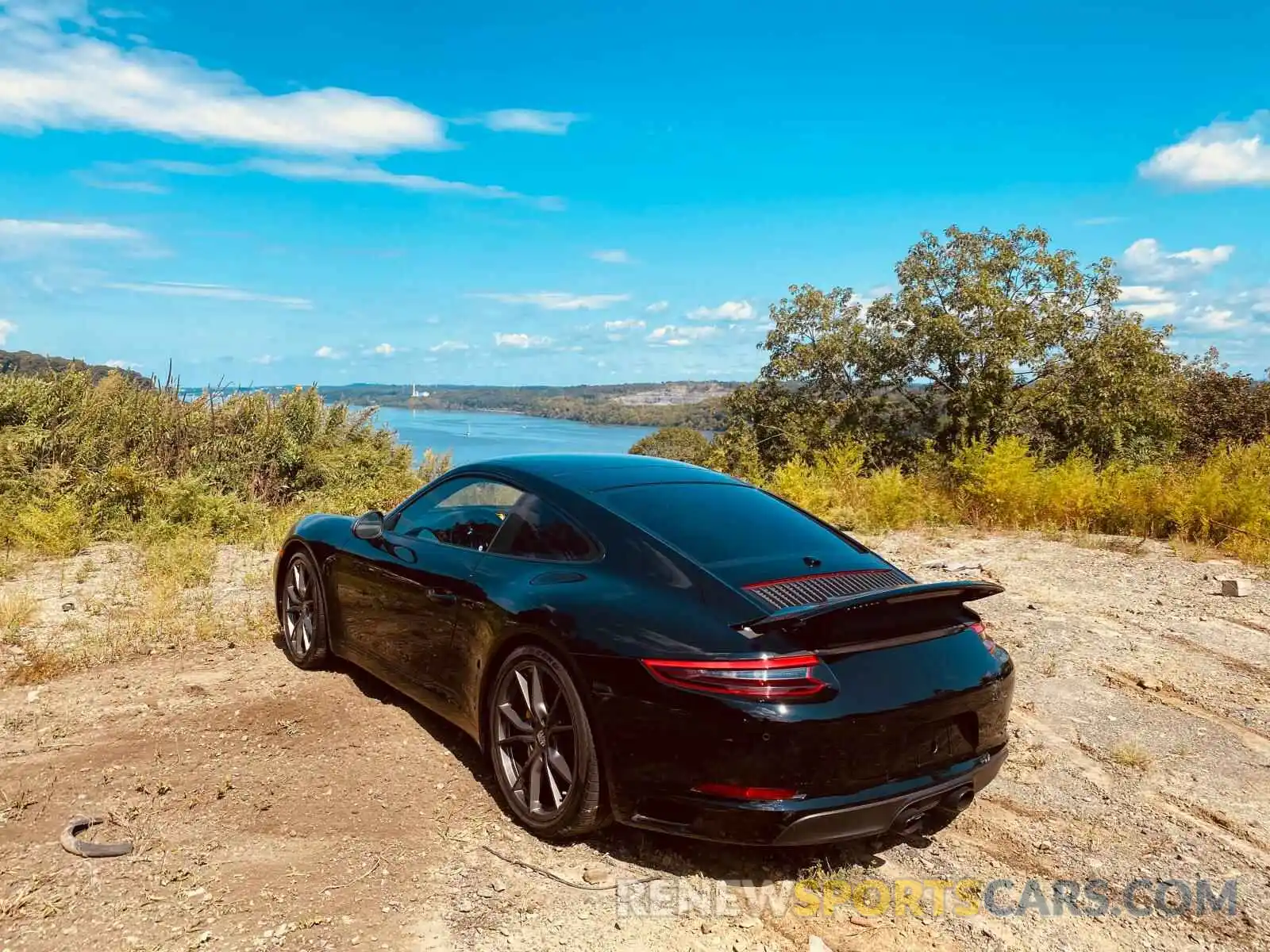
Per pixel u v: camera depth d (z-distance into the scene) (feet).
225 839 10.64
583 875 10.19
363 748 13.42
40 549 28.37
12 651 17.83
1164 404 65.21
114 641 18.30
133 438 38.50
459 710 12.78
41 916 8.95
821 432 74.64
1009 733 14.76
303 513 35.81
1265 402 63.00
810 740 9.27
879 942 9.20
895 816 9.75
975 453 39.09
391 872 10.07
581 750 10.31
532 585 11.50
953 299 71.46
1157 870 10.71
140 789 11.88
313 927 8.96
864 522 35.29
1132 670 17.85
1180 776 13.28
